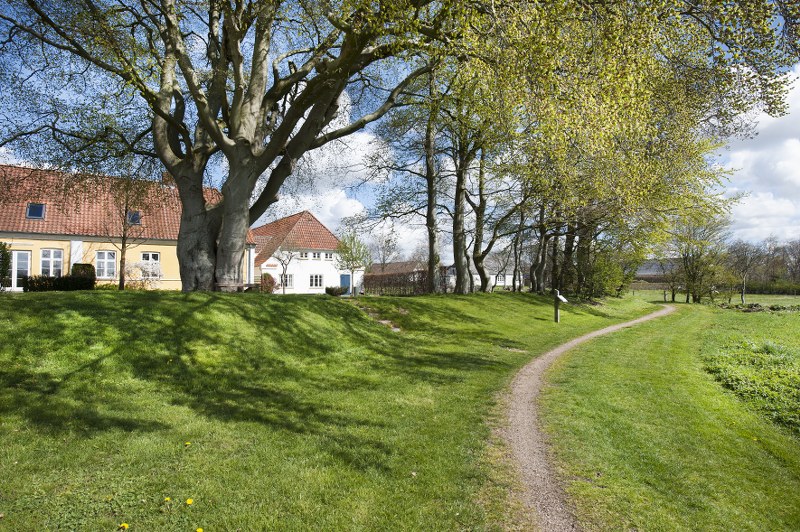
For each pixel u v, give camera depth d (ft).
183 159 45.60
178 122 42.50
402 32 33.99
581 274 116.47
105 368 26.30
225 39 45.09
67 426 18.86
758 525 14.29
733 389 32.86
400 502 14.55
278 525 12.96
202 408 22.47
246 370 30.19
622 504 15.05
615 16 31.27
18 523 12.41
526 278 191.11
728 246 162.81
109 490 14.34
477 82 37.96
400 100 63.57
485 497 15.20
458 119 53.52
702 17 33.86
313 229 164.45
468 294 81.82
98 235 99.55
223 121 52.85
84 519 12.78
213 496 14.30
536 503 14.94
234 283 44.80
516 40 31.01
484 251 94.22
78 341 27.91
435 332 52.21
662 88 40.57
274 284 138.21
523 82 32.14
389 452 18.19
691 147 63.82
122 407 21.67
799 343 59.82
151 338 30.53
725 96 41.50
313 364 33.65
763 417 26.18
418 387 28.55
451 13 33.71
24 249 93.91
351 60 38.32
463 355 40.47
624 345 50.37
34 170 51.85
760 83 37.47
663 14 32.50
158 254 107.04
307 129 45.34
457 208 87.86
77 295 33.71
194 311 35.58
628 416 24.08
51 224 96.68
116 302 33.68
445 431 20.81
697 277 152.97
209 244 45.78
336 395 26.05
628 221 83.15
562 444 19.81
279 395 25.66
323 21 49.37
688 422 23.57
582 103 31.04
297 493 14.71
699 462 18.74
